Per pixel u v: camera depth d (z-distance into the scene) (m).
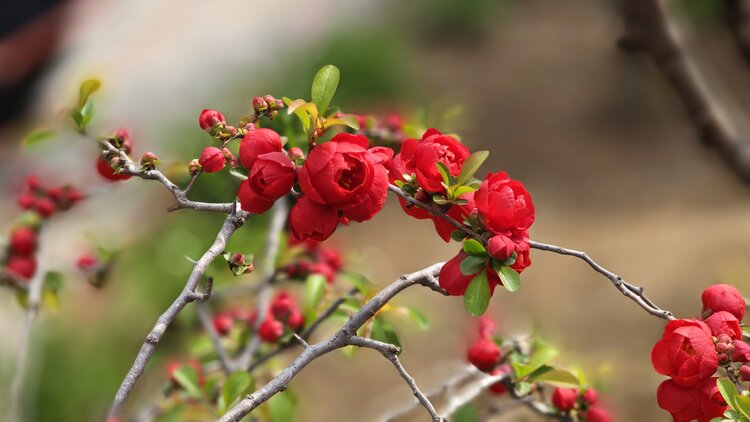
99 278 1.19
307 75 3.41
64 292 1.22
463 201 0.75
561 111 4.21
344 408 2.36
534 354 0.94
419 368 2.39
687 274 2.84
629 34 1.04
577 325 2.66
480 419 1.02
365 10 4.43
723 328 0.75
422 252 3.17
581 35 4.85
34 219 1.13
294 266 1.09
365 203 0.74
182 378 1.02
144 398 1.32
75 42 3.19
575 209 3.47
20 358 1.04
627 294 0.76
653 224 3.25
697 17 4.12
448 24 4.82
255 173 0.73
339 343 0.76
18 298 1.15
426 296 2.59
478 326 1.03
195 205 0.76
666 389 0.75
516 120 4.16
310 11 3.92
